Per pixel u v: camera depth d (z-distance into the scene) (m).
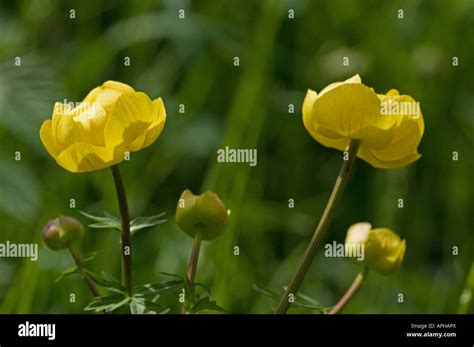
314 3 1.26
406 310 1.06
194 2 1.25
